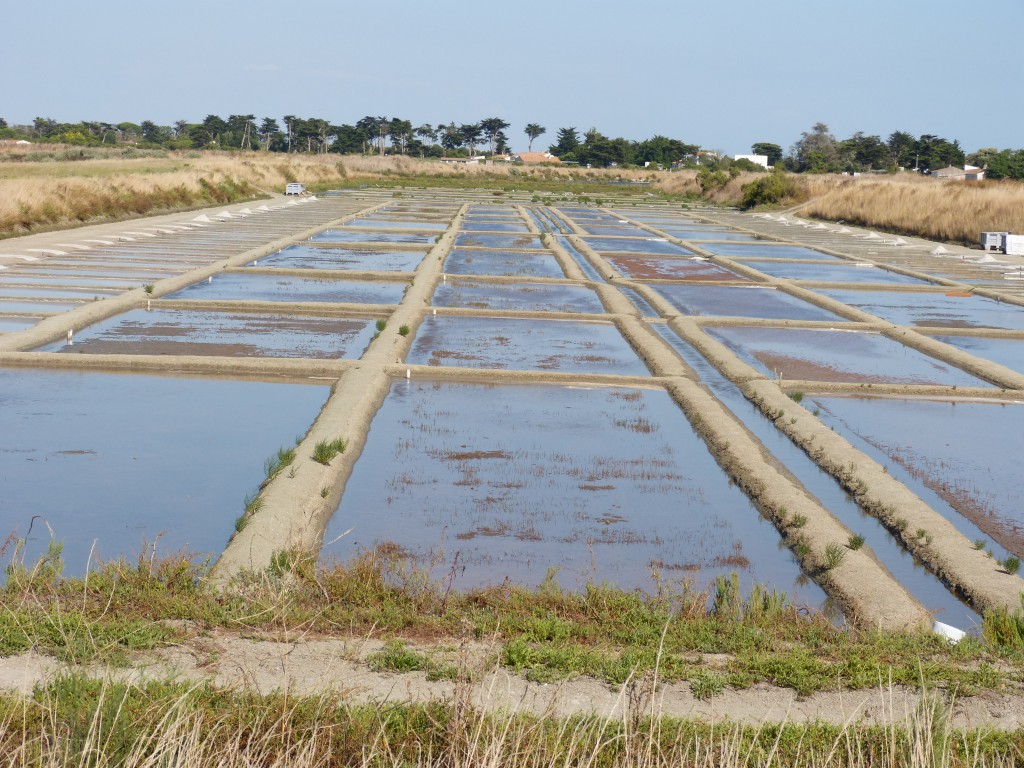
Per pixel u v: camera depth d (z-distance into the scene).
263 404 12.17
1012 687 5.75
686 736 4.79
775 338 17.88
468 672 5.38
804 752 4.74
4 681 5.11
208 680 5.11
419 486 9.55
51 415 11.31
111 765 4.15
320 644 5.90
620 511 9.16
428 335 16.75
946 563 8.10
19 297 18.11
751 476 9.98
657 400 13.21
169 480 9.45
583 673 5.64
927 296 24.02
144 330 15.97
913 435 12.04
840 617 7.17
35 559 7.53
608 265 27.23
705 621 6.54
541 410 12.45
